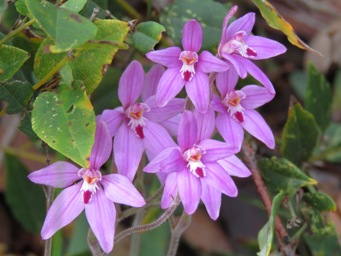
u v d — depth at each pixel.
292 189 0.38
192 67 0.30
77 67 0.32
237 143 0.31
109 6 0.40
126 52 0.42
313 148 0.41
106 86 0.42
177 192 0.30
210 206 0.30
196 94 0.30
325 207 0.38
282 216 0.40
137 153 0.32
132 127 0.32
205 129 0.30
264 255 0.35
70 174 0.31
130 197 0.30
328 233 0.39
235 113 0.32
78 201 0.31
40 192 0.44
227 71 0.32
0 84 0.32
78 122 0.30
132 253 0.39
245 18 0.31
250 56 0.31
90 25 0.28
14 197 0.44
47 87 0.32
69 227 0.46
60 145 0.30
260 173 0.38
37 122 0.30
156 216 0.40
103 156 0.31
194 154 0.30
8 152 0.44
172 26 0.39
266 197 0.37
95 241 0.32
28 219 0.44
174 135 0.33
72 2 0.31
